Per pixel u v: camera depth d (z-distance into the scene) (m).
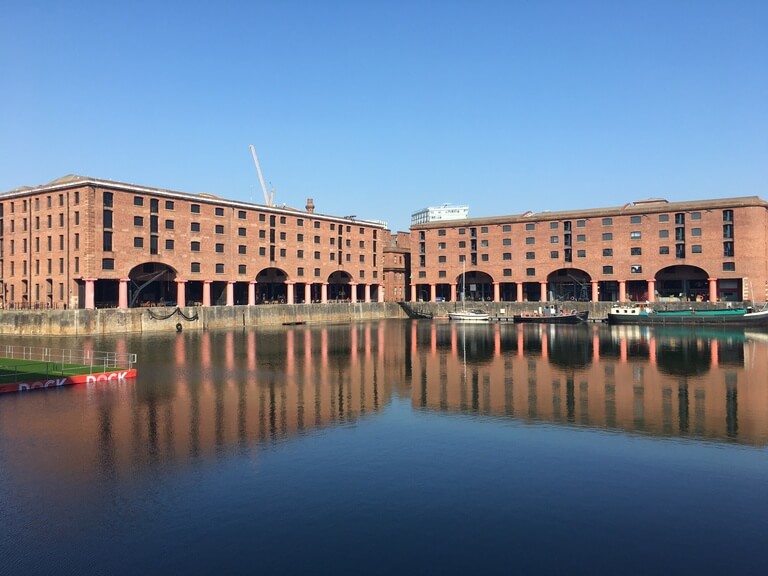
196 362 50.00
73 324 76.50
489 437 24.94
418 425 27.00
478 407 31.09
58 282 83.44
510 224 122.25
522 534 15.74
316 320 113.25
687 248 105.19
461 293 134.38
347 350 60.59
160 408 30.38
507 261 122.44
